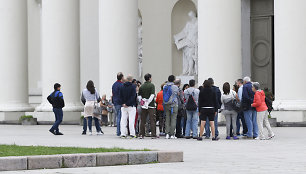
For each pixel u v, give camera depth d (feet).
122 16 148.97
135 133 111.14
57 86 118.21
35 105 204.03
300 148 84.02
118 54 149.28
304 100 137.59
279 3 139.13
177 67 188.85
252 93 100.83
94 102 115.55
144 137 108.37
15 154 68.74
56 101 117.08
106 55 150.00
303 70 137.69
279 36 139.23
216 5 139.33
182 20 187.83
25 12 175.73
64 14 162.71
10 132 128.36
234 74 139.85
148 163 66.69
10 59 172.86
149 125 111.96
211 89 99.09
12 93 173.17
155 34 190.90
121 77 109.81
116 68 149.28
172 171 59.11
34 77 207.92
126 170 60.13
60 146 85.61
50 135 116.67
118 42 149.18
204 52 140.36
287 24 138.00
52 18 162.71
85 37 194.70
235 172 57.98
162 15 189.78
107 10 149.79
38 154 68.64
